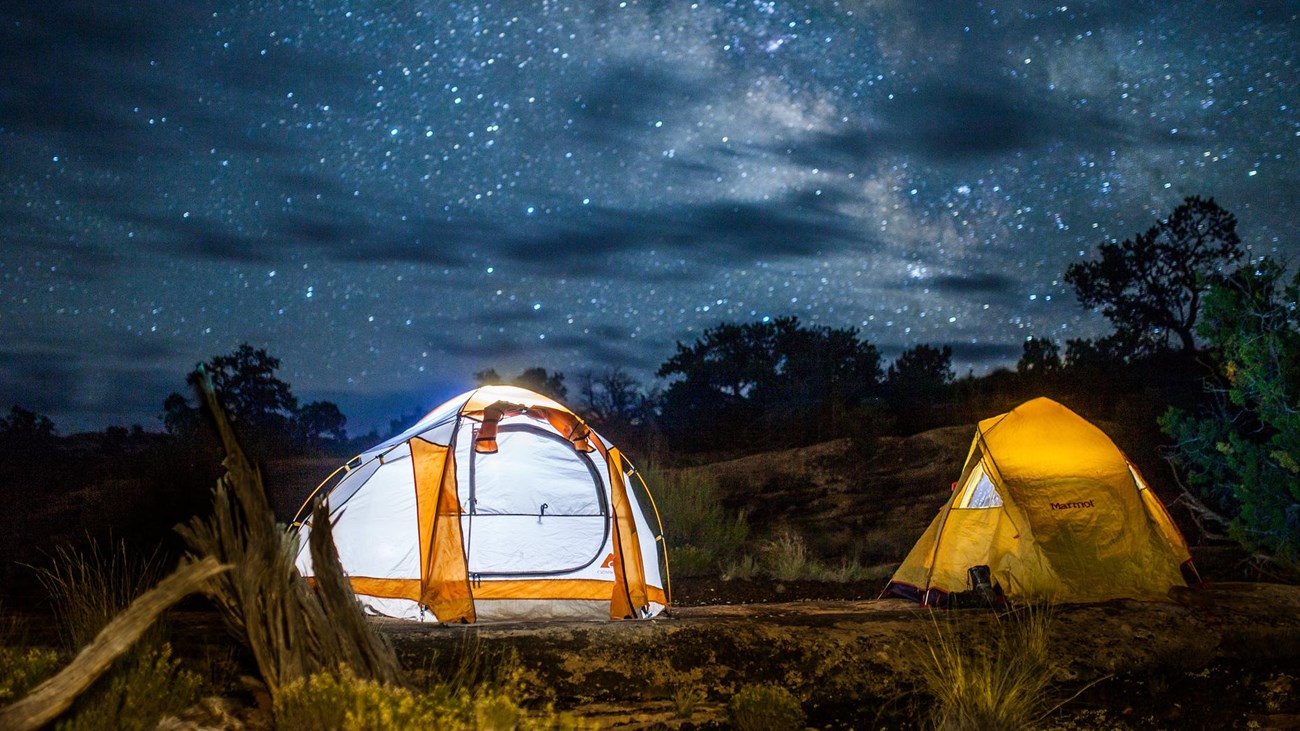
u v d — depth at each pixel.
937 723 4.97
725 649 5.50
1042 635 5.77
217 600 4.07
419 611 6.40
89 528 9.98
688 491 12.17
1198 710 5.35
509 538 6.94
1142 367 23.12
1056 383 22.48
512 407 7.17
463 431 7.42
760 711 4.79
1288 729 5.04
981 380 25.27
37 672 3.82
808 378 25.31
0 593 7.14
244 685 4.21
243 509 4.11
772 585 8.95
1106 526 6.98
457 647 5.07
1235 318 9.19
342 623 4.18
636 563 6.74
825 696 5.38
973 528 7.27
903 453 16.44
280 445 17.55
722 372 26.30
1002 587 6.86
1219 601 6.78
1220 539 10.38
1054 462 7.14
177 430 19.25
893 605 7.05
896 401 24.27
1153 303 24.36
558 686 5.05
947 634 5.83
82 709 3.61
